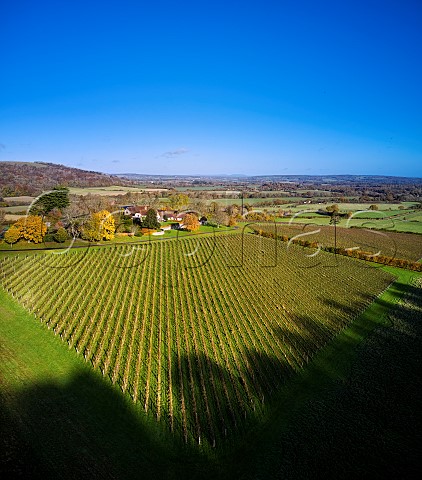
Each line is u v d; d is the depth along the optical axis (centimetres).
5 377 3030
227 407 2869
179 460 2353
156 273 5928
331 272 6581
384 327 4500
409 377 3412
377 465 2375
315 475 2284
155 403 2852
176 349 3659
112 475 2178
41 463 2202
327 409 2928
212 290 5334
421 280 6488
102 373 3184
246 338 3975
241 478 2253
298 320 4516
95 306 4547
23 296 4666
